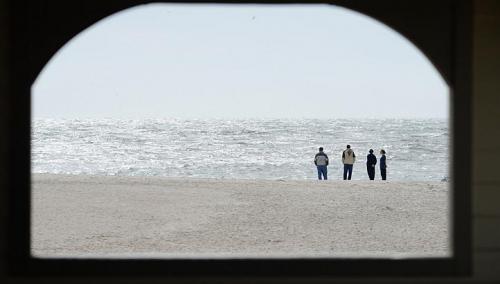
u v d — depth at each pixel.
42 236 13.55
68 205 17.77
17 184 5.69
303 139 89.44
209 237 13.47
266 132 101.81
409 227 14.84
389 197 19.73
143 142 83.06
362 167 52.44
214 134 97.56
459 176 5.63
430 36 5.77
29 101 5.74
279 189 21.50
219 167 54.03
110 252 11.62
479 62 5.66
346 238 13.41
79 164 57.22
